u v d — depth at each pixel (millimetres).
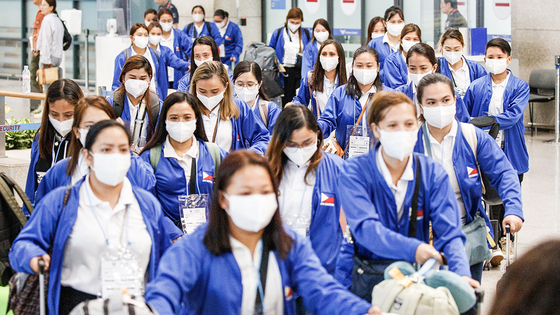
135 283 2900
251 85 5898
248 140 5414
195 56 7195
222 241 2463
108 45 11383
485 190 4121
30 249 2877
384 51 8641
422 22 12250
